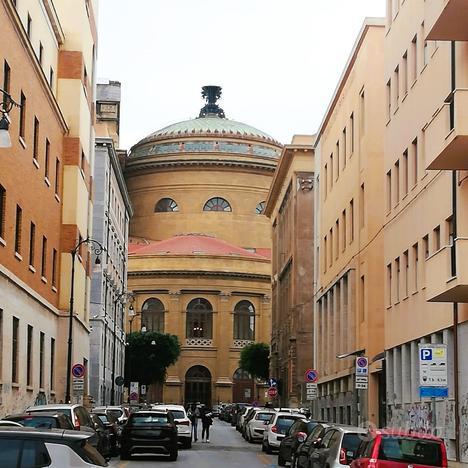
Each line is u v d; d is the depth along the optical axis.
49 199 49.03
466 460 28.33
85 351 61.25
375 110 46.66
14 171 38.59
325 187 63.66
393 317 40.00
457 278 24.80
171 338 115.00
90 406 59.88
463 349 29.11
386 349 41.28
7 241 37.59
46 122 47.03
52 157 49.81
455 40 27.78
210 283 127.56
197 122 145.00
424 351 24.50
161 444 36.66
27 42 39.25
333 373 57.44
